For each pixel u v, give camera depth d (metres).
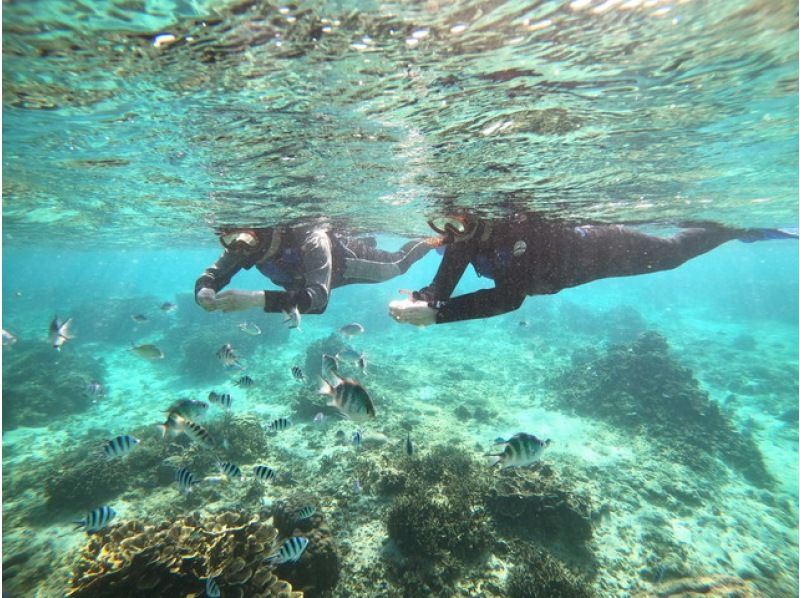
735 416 4.85
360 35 1.24
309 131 1.90
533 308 12.41
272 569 1.83
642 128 1.85
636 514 2.77
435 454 2.95
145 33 1.25
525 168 2.28
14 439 4.22
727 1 1.13
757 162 2.38
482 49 1.30
